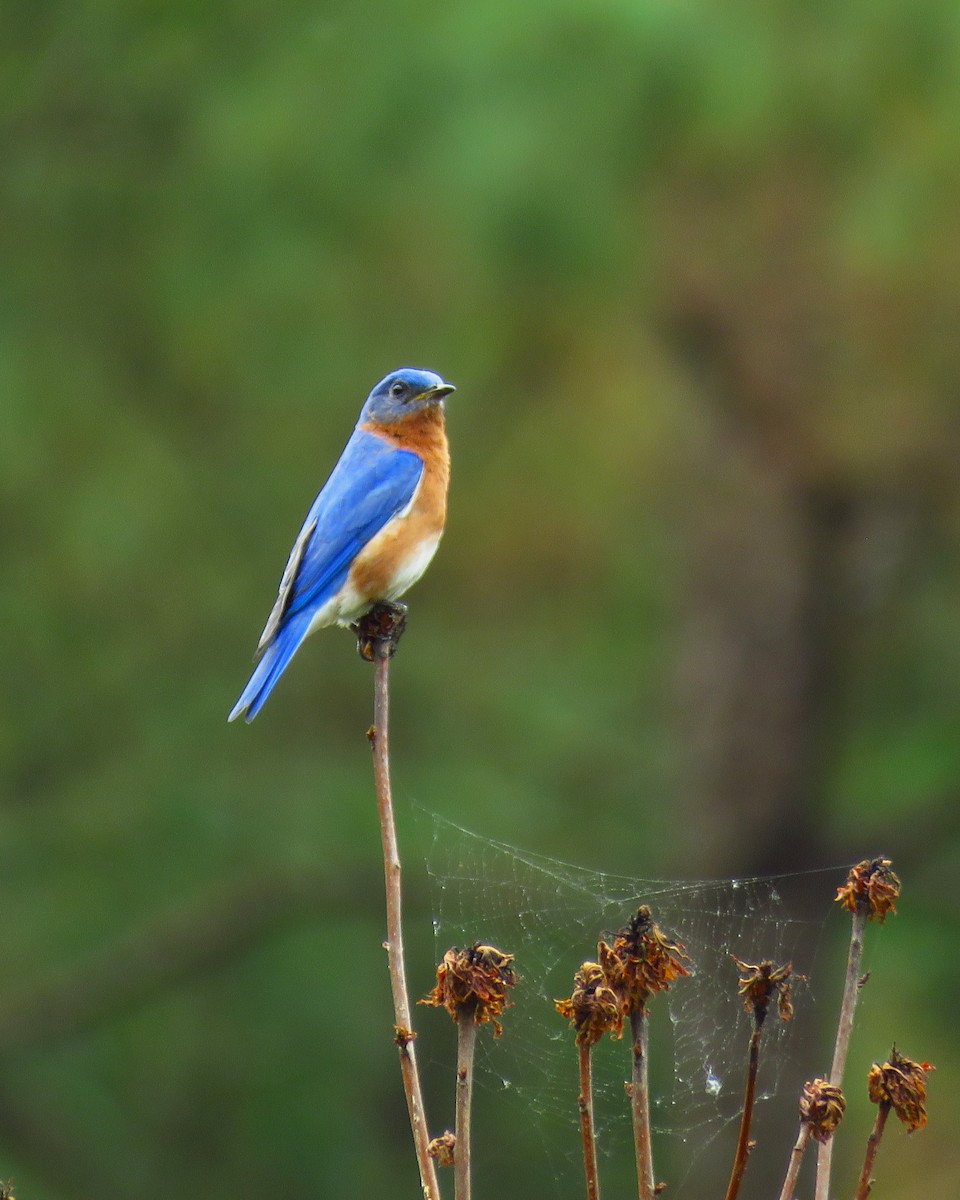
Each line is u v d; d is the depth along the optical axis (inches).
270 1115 659.4
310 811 625.0
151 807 616.4
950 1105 546.0
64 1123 661.3
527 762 618.2
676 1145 538.3
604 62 427.8
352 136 466.3
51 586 572.1
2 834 618.2
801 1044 517.3
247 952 671.1
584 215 436.5
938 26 423.8
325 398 534.9
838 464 473.1
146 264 531.8
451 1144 205.6
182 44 515.5
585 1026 188.5
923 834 568.4
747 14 426.3
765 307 460.8
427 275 494.3
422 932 635.5
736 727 558.9
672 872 571.2
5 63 527.2
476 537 522.3
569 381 499.5
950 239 440.1
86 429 556.4
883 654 590.9
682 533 535.8
